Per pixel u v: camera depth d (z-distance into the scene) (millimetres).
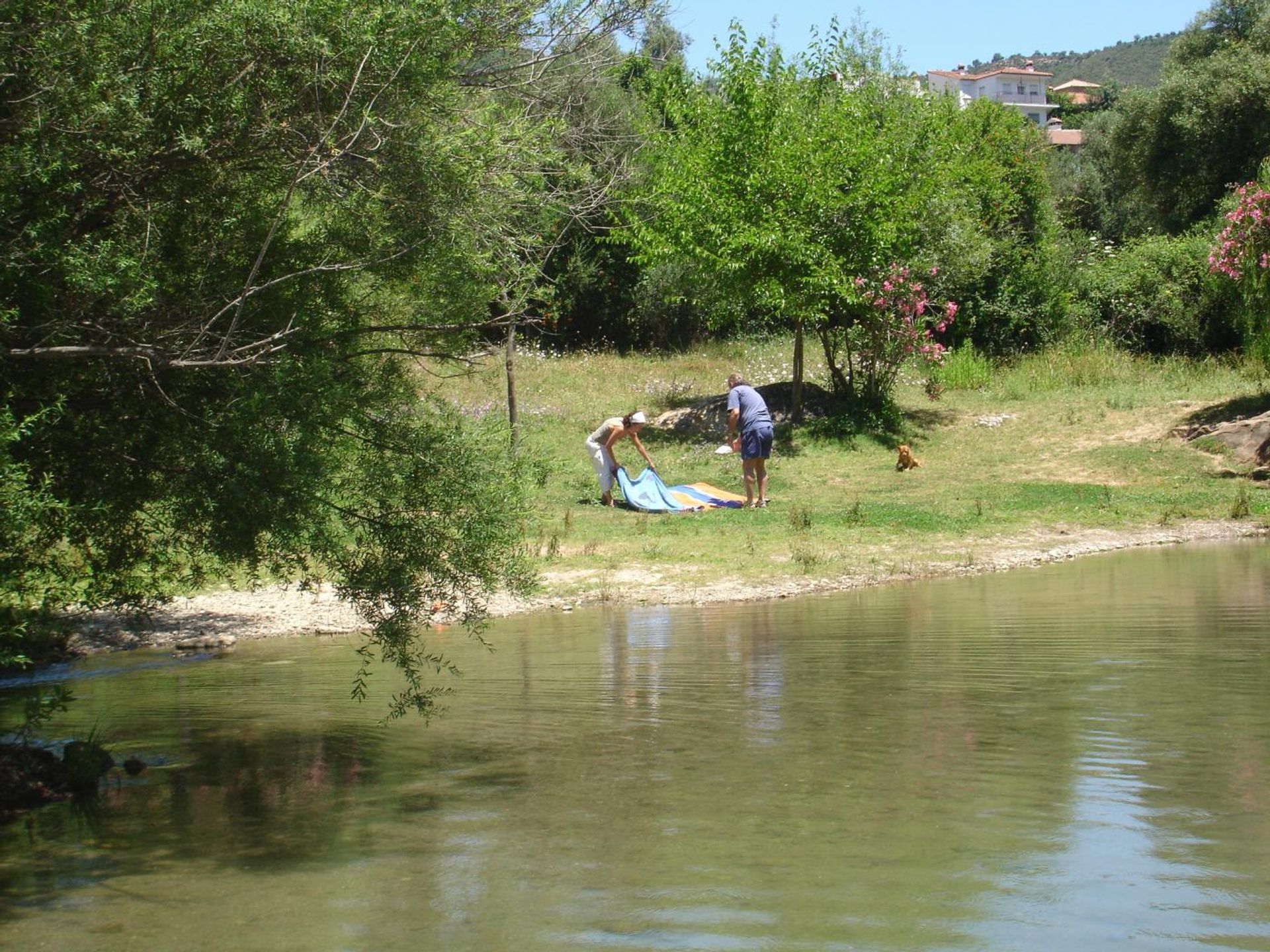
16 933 3797
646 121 22109
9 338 5105
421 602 5863
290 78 5602
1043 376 25516
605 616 11023
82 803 5395
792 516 16078
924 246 23797
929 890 3963
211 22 5371
